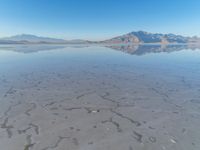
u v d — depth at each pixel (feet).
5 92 17.42
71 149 8.46
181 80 22.52
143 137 9.53
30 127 10.59
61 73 27.35
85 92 17.76
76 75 25.95
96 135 9.72
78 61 42.27
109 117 12.05
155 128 10.52
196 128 10.46
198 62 39.50
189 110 13.15
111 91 18.12
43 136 9.59
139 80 22.84
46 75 25.72
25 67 32.73
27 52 75.00
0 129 10.36
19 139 9.31
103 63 38.75
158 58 48.55
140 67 33.24
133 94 17.12
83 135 9.70
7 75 25.44
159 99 15.62
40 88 18.97
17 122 11.23
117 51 81.71
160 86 19.84
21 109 13.33
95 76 25.29
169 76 25.02
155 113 12.69
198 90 18.07
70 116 12.17
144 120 11.59
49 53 68.85
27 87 19.29
